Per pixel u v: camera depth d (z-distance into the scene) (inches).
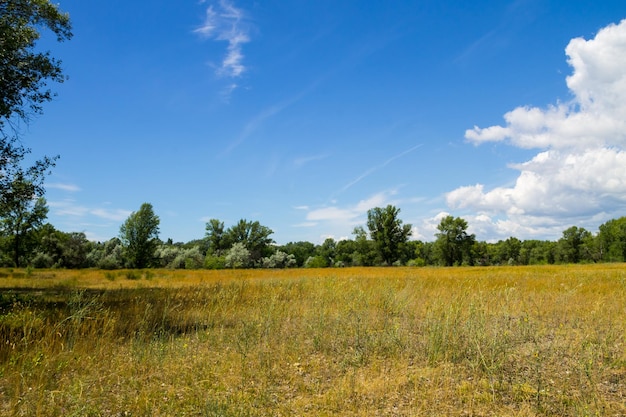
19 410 175.0
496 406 182.7
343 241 4493.1
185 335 318.3
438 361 250.4
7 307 406.3
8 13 561.0
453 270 1727.4
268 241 3688.5
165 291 609.3
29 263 2470.5
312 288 594.9
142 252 2628.0
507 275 1037.8
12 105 559.5
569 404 184.9
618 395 194.2
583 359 223.9
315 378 225.9
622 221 3651.6
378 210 3528.5
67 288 802.8
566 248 4025.6
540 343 281.9
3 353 237.0
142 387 206.7
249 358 258.5
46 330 267.7
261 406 183.9
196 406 185.0
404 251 3553.2
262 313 384.2
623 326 321.4
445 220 3661.4
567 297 466.3
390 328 317.1
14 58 550.6
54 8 605.0
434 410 179.0
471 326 284.4
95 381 213.5
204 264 2694.4
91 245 2947.8
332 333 319.0
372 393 199.2
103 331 289.3
